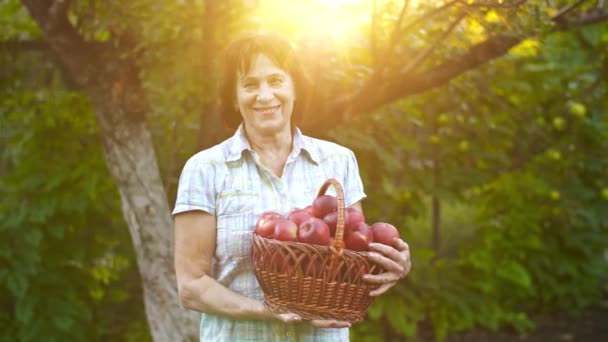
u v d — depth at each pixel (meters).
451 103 4.53
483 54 2.77
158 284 3.18
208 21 2.98
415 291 5.19
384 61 2.68
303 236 1.62
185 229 1.81
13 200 4.10
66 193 4.11
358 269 1.61
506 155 5.21
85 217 4.33
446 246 6.76
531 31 2.39
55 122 4.10
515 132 5.22
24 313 4.05
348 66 3.01
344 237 1.69
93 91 3.05
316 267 1.59
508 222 5.45
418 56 2.80
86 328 4.45
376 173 4.32
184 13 3.01
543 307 6.09
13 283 3.99
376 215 4.38
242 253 1.80
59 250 4.24
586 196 5.62
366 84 2.79
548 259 5.73
